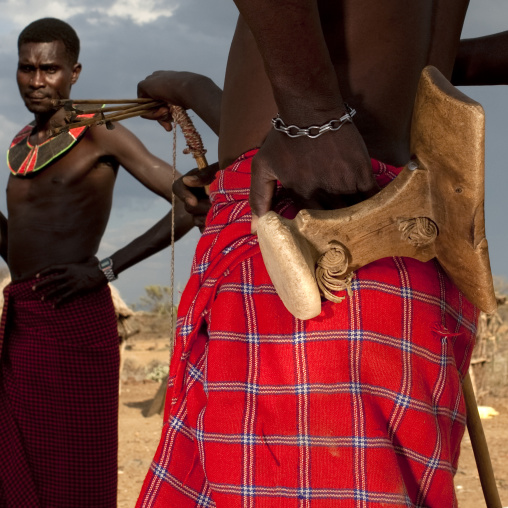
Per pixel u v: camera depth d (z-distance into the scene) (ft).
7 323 13.65
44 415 13.29
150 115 8.27
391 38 5.19
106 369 13.55
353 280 4.76
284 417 4.81
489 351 38.45
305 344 4.79
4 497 13.39
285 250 4.33
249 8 4.35
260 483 4.82
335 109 4.52
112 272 13.62
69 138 13.67
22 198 13.94
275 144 4.65
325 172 4.55
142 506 5.42
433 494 4.84
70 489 13.24
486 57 6.61
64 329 13.30
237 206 5.25
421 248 4.63
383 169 4.98
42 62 13.60
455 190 4.33
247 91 5.54
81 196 13.85
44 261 13.69
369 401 4.75
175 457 5.38
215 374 4.95
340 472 4.70
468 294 4.67
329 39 5.21
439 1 5.67
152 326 91.20
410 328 4.82
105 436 13.50
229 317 4.96
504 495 19.56
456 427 5.10
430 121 4.28
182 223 13.93
